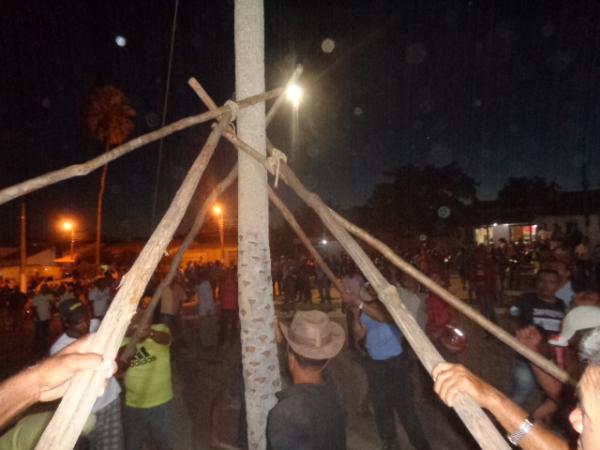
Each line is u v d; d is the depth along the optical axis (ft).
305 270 68.18
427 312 22.16
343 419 9.13
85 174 7.47
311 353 9.01
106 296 42.65
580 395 4.11
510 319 44.29
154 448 19.90
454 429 20.92
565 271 22.03
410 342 6.79
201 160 8.48
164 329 16.61
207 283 49.73
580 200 124.26
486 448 5.11
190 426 22.47
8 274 137.90
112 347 5.62
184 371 32.68
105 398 13.48
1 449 10.11
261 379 11.85
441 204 139.13
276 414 8.42
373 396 17.95
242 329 12.03
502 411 6.84
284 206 14.08
